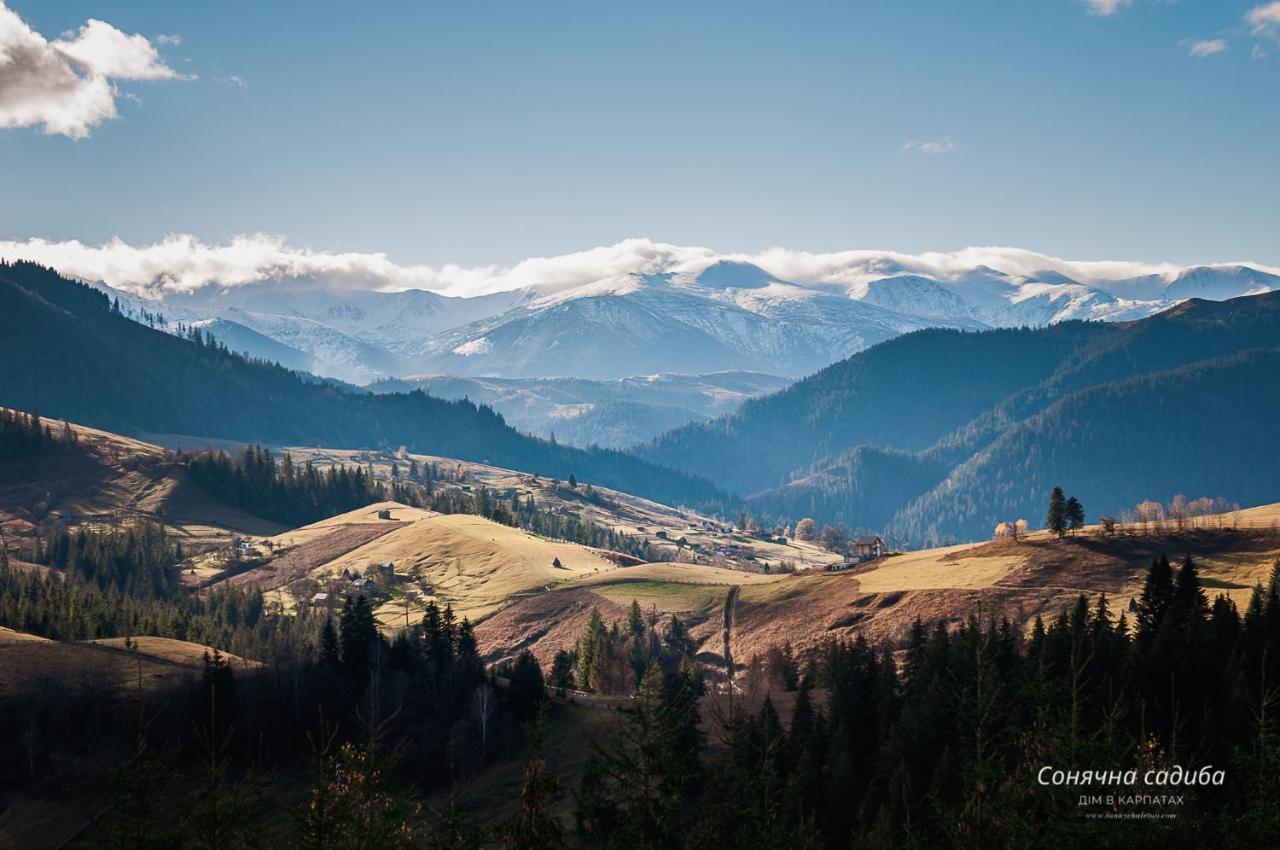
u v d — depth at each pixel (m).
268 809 60.78
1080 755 47.03
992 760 52.34
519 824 49.03
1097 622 131.25
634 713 52.84
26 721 123.62
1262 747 49.31
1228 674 100.56
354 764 51.53
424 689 143.50
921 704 106.62
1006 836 47.78
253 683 140.00
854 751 106.75
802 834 57.19
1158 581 137.75
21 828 107.19
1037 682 54.59
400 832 51.03
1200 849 46.28
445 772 124.94
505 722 133.75
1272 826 45.06
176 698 131.38
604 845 49.34
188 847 51.81
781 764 96.25
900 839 69.88
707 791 54.66
